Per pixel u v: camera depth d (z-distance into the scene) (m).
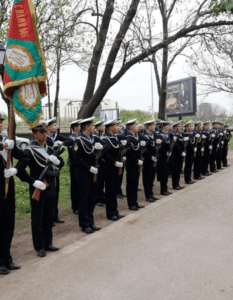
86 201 6.66
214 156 13.70
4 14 10.57
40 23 11.23
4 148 4.80
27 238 6.48
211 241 5.82
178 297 4.05
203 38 12.73
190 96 17.14
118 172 7.45
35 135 5.62
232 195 9.29
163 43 11.34
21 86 5.18
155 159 8.94
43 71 5.24
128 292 4.20
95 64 11.91
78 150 6.56
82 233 6.63
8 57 5.16
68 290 4.33
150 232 6.41
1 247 5.01
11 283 4.60
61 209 8.61
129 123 8.21
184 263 4.98
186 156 11.43
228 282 4.38
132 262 5.08
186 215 7.48
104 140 7.39
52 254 5.58
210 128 14.41
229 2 8.18
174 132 10.60
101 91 11.63
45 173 5.53
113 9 11.18
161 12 14.03
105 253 5.48
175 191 10.29
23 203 8.86
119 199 9.48
